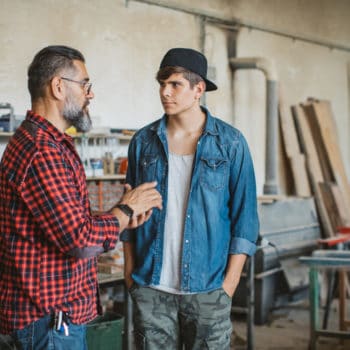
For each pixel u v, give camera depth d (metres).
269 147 6.52
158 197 2.07
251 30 6.82
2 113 4.33
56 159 1.87
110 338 3.72
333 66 8.27
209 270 2.42
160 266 2.42
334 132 7.60
